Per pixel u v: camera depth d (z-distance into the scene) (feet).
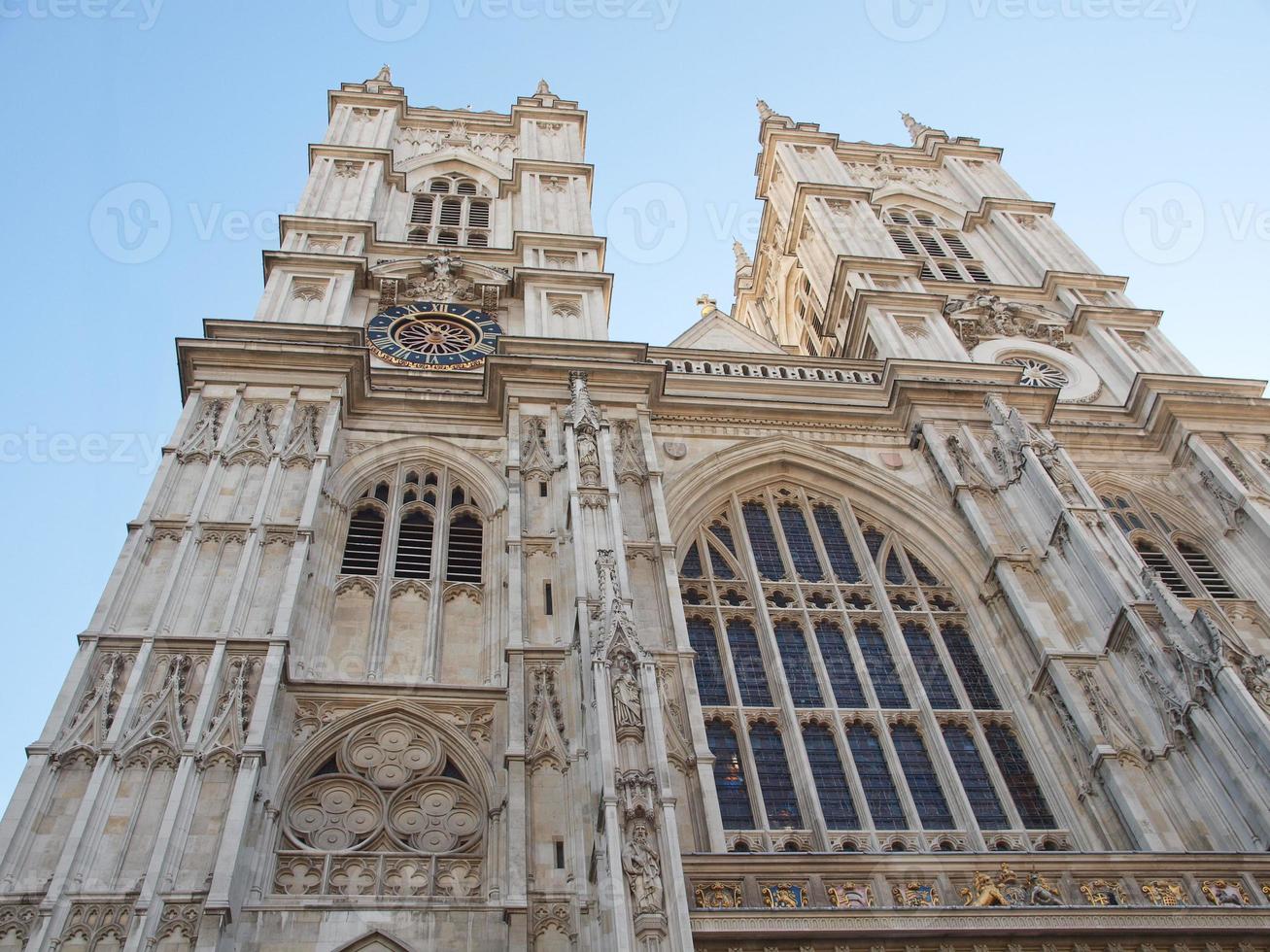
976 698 94.48
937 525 108.27
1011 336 145.48
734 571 103.71
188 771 70.95
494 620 90.94
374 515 103.45
